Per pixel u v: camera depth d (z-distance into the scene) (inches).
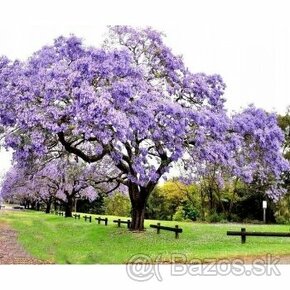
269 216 1857.8
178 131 1056.2
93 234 1278.3
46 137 1044.5
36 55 1082.7
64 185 2118.6
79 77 984.3
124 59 1040.8
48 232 1435.8
